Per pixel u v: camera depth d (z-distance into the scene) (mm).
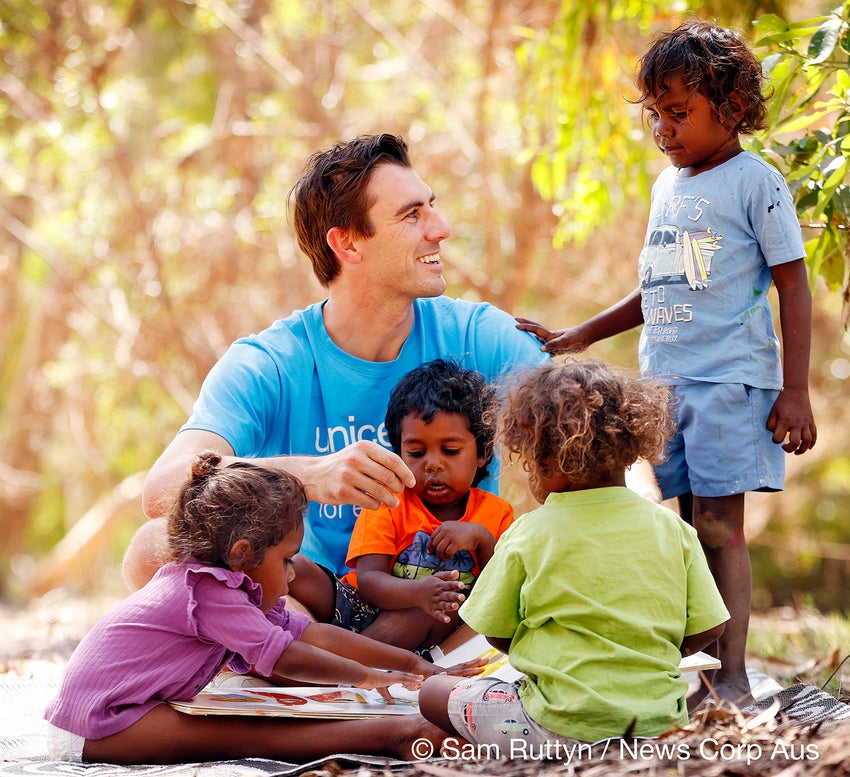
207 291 10203
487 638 2990
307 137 9844
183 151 10172
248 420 3824
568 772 2541
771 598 13852
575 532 2863
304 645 3047
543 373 2992
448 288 9914
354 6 9820
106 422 12875
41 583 12930
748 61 3672
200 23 9844
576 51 6555
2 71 9648
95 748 3088
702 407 3637
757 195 3617
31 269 12422
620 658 2777
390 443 3930
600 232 9477
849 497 13773
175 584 3146
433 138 10211
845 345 11367
